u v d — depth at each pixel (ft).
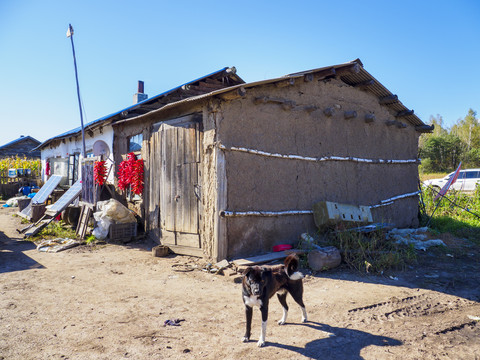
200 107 26.45
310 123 30.35
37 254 27.63
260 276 12.32
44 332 13.80
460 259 26.61
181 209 28.22
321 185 30.89
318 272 23.03
